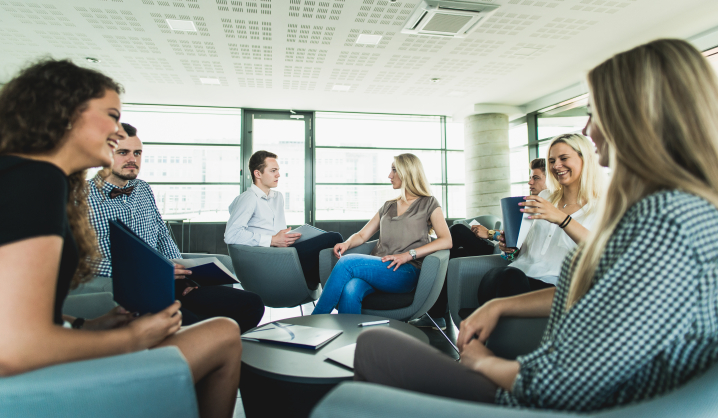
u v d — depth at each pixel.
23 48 4.48
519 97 6.62
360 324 1.53
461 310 1.90
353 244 2.63
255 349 1.26
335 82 5.74
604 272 0.59
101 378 0.59
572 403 0.54
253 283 2.66
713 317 0.50
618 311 0.52
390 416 0.48
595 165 1.87
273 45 4.50
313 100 6.53
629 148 0.63
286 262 2.53
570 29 4.19
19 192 0.63
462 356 0.85
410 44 4.51
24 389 0.56
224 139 6.89
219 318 0.94
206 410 0.90
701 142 0.59
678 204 0.53
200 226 6.56
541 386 0.56
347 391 0.52
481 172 7.05
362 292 2.06
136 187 1.98
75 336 0.66
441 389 0.72
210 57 4.82
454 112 7.45
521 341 1.05
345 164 7.30
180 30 4.12
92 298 1.34
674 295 0.50
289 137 7.09
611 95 0.67
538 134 7.02
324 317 1.66
